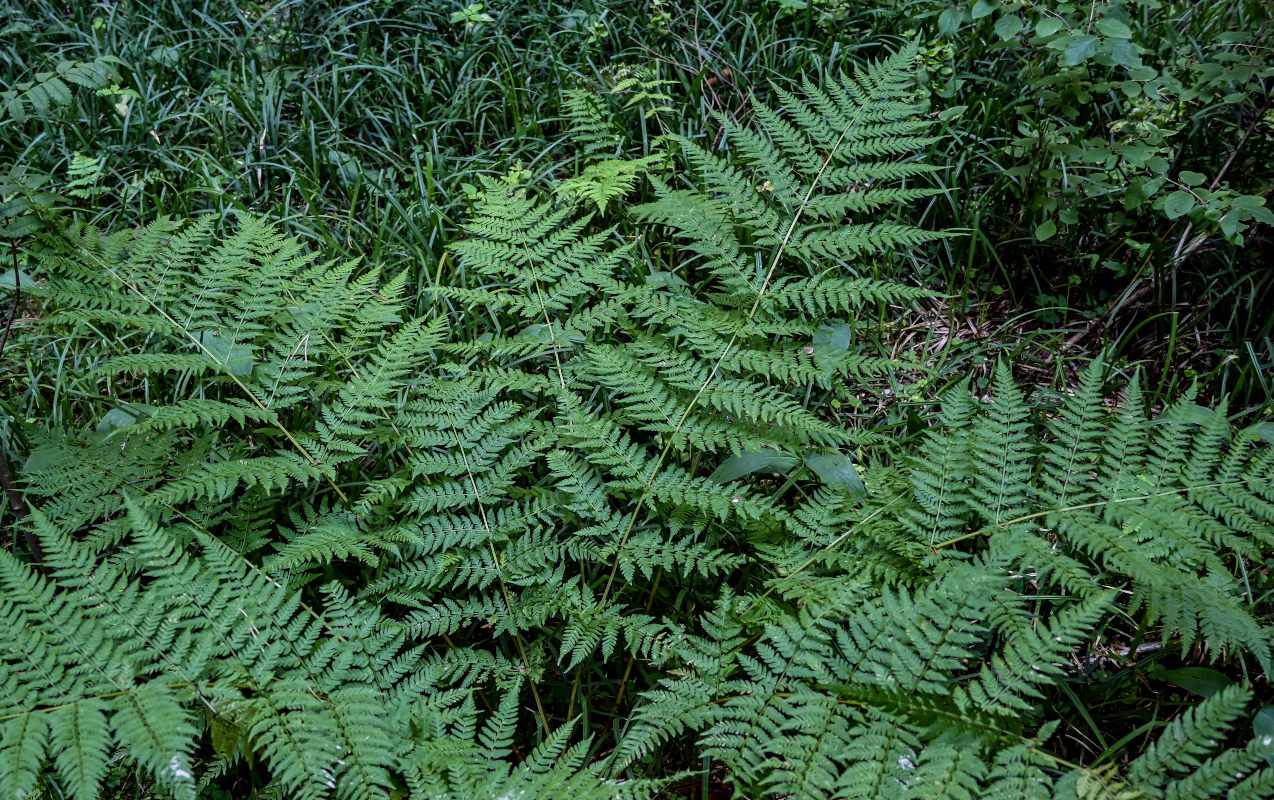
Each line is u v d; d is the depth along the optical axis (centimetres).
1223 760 170
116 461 260
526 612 236
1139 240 371
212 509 259
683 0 488
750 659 208
